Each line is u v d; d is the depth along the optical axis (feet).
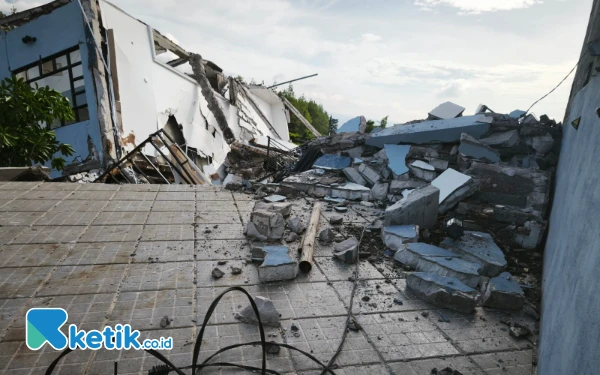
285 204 17.83
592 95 10.16
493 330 9.52
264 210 16.24
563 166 14.32
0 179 23.20
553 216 13.61
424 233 15.49
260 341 8.45
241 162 52.80
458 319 9.95
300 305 10.18
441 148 21.54
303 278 11.80
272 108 104.17
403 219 15.62
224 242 14.37
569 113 16.40
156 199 20.01
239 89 81.71
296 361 7.93
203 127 59.67
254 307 7.34
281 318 9.49
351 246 13.98
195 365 6.94
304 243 13.62
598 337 4.49
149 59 47.06
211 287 10.85
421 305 10.55
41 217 15.96
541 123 18.97
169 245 13.76
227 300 10.20
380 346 8.63
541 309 10.08
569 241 7.77
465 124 20.66
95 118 38.88
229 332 8.78
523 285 11.67
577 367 4.94
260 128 83.05
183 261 12.48
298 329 9.08
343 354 8.26
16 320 8.77
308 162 28.45
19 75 43.39
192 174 34.53
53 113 28.94
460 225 14.06
